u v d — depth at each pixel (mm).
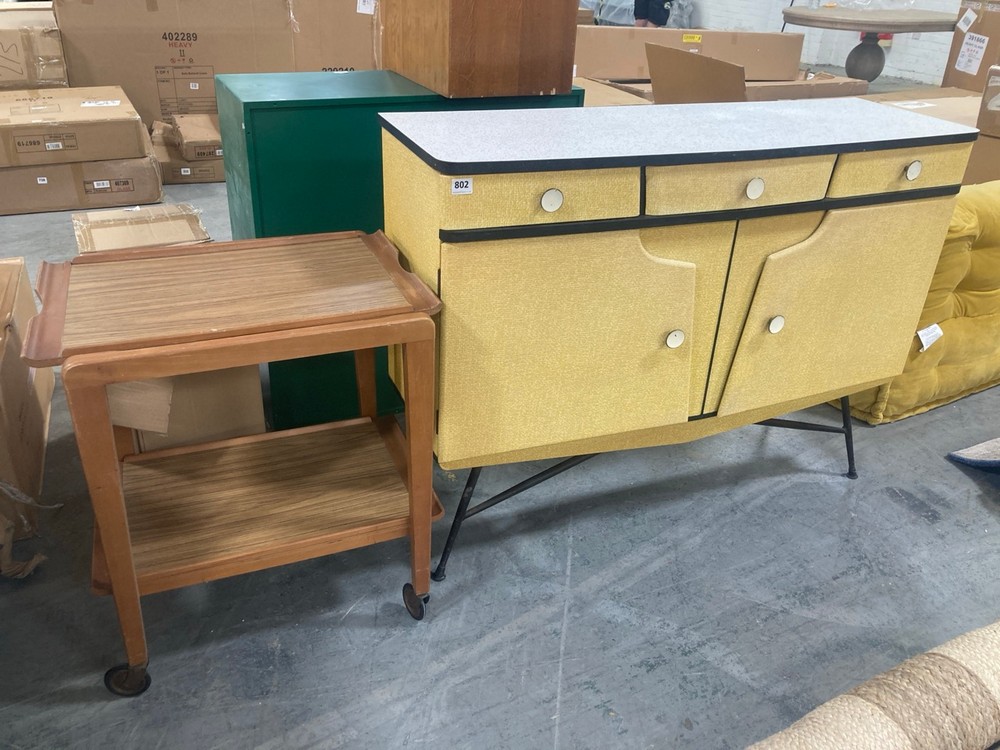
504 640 1484
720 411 1636
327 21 3930
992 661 1264
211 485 1492
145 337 1086
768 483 1959
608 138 1368
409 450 1336
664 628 1529
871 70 5461
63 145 3273
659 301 1415
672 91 2564
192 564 1305
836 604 1606
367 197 1803
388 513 1446
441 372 1342
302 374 1914
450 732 1310
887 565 1714
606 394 1479
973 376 2275
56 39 3578
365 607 1545
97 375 1046
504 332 1341
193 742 1276
